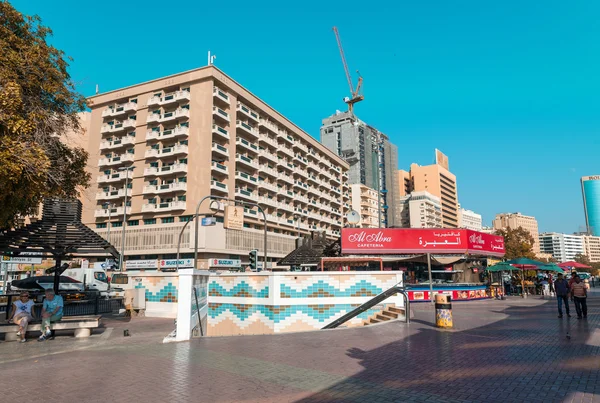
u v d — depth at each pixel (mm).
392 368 7082
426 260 24047
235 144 58094
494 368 6953
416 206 143375
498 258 30656
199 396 5633
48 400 5551
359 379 6410
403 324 12625
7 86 10680
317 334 10898
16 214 15172
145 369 7223
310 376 6617
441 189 163875
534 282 34781
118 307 20188
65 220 18859
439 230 23562
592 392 5547
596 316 14516
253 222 60688
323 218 81688
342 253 23203
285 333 11164
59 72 13688
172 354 8516
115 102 60156
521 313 15984
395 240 23328
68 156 15258
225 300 15875
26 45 12930
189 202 51969
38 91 12992
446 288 23719
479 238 24859
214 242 51219
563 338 9852
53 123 13172
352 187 109875
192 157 52938
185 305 10531
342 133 139875
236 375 6727
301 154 78625
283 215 68812
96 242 18641
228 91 58219
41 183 11766
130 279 18016
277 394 5691
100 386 6176
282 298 14641
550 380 6164
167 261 51062
